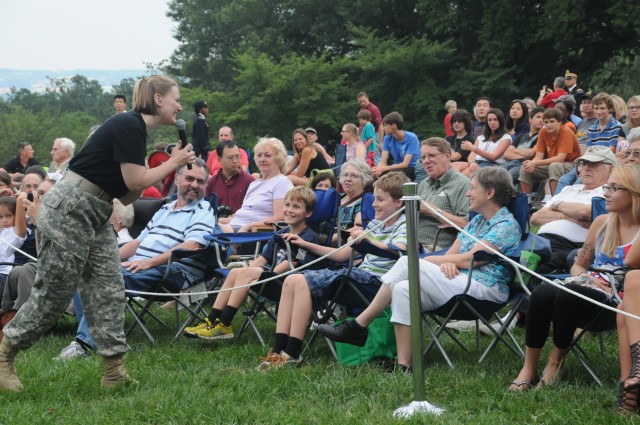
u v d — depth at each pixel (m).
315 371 5.51
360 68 31.03
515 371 5.49
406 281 5.55
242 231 8.38
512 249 5.73
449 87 29.33
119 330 5.23
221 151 9.55
